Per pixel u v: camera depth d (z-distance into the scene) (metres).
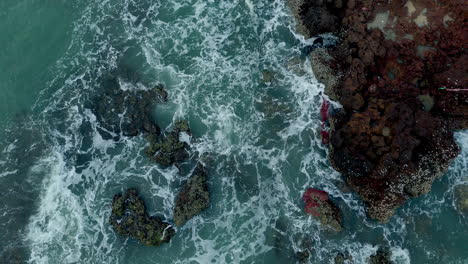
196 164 34.19
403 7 35.06
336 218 32.34
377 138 32.16
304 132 34.81
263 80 36.16
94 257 32.53
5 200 33.91
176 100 35.69
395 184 32.25
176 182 33.88
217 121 35.16
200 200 32.81
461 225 32.44
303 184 33.72
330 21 35.62
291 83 36.00
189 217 32.84
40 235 33.03
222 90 36.00
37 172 34.50
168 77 36.38
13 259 32.59
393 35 34.72
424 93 33.91
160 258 32.31
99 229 33.06
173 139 34.31
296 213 32.84
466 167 33.56
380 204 32.31
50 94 36.44
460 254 31.73
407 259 31.69
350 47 35.00
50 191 34.03
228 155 34.34
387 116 32.59
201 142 34.62
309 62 36.31
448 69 33.62
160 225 32.62
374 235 32.38
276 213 32.94
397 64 34.12
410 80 33.91
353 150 32.75
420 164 32.59
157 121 35.12
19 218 33.47
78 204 33.69
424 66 33.88
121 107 35.56
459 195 32.91
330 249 32.00
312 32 36.50
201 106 35.56
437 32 34.09
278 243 32.22
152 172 34.19
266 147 34.59
